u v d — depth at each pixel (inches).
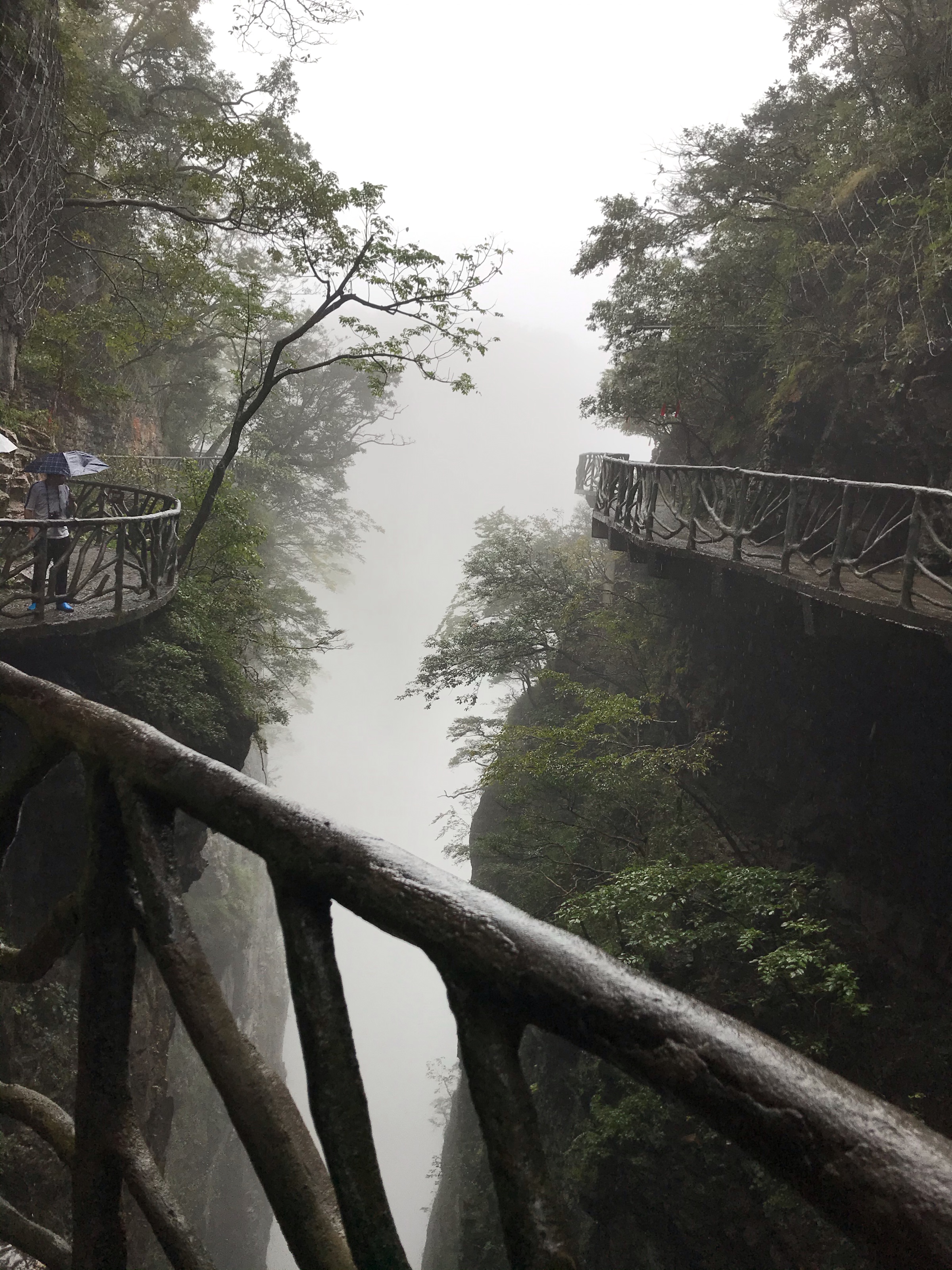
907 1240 17.2
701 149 650.2
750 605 504.1
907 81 526.9
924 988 344.8
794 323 560.4
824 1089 20.3
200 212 531.5
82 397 626.8
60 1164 319.0
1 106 462.0
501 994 26.4
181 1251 40.2
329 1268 30.9
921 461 436.1
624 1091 394.3
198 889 1024.2
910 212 477.7
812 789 431.2
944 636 270.4
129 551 436.5
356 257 436.5
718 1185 343.3
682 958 389.7
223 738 437.7
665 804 497.7
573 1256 24.1
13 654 352.2
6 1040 318.3
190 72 873.5
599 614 733.9
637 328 681.6
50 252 607.2
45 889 375.6
